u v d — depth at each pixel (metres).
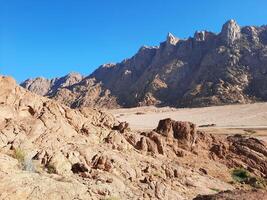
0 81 24.39
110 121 31.58
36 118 24.16
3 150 19.42
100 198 18.39
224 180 30.83
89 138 26.62
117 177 22.64
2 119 22.25
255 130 72.00
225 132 69.69
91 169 21.83
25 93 25.34
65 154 22.22
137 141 29.62
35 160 20.05
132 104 178.62
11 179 15.26
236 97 150.62
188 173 27.80
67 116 27.08
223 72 171.25
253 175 33.62
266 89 155.50
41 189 15.80
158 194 22.23
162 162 27.98
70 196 16.77
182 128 34.84
